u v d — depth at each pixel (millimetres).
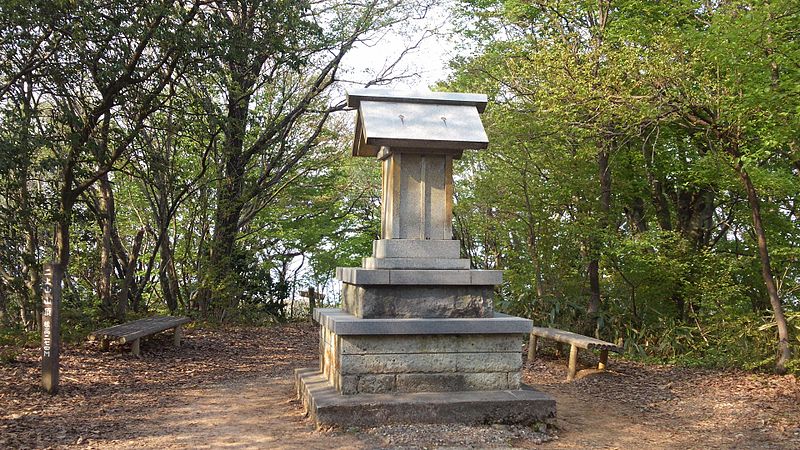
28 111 9891
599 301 13320
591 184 13000
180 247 17906
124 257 15719
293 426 6367
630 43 10656
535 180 13484
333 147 18844
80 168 11586
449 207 6848
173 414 6988
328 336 7227
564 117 11219
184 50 10578
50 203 11016
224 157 15453
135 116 11531
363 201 23031
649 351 11977
